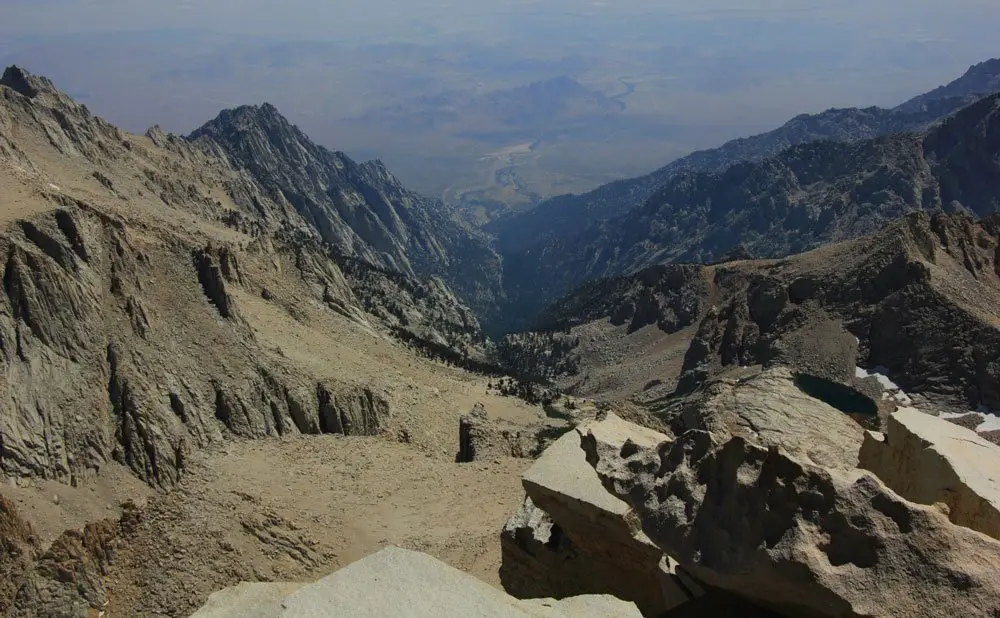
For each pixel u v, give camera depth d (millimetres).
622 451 21156
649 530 17719
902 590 13180
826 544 14172
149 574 42344
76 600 39750
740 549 15156
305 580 43781
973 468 18188
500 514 49250
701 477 17109
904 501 14023
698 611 17578
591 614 15719
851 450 25375
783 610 15469
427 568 14805
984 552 13258
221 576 42406
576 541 25250
